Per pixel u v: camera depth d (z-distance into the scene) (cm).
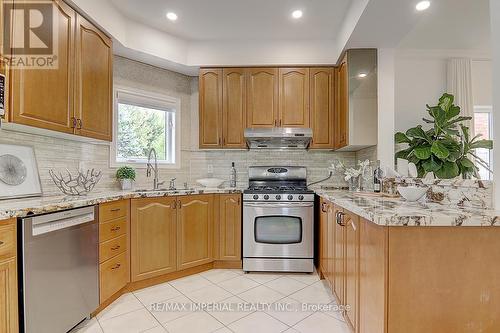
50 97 187
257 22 279
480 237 119
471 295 119
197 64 320
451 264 119
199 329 185
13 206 148
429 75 253
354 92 278
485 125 191
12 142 194
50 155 224
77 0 206
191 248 283
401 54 271
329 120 319
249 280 271
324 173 351
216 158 359
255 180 350
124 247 235
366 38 254
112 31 249
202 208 292
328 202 241
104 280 208
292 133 310
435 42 247
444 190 165
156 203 258
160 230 260
